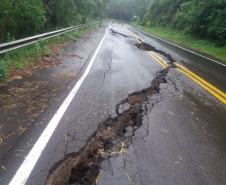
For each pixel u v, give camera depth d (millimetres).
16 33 9984
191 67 7609
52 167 2264
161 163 2441
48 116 3258
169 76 6117
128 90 4691
